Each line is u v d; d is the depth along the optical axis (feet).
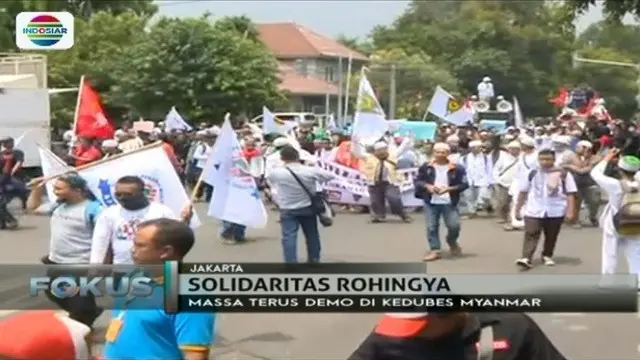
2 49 157.89
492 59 304.50
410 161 65.36
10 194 56.54
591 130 80.43
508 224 56.49
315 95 283.38
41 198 37.04
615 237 31.63
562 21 74.28
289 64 316.40
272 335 26.13
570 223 54.75
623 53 318.86
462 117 99.14
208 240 49.52
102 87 158.40
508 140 68.85
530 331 11.19
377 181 58.49
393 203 58.70
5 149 57.26
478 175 61.52
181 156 80.74
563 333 26.40
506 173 57.72
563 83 314.76
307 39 319.68
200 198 73.05
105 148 59.47
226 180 45.78
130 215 22.33
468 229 54.44
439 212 42.93
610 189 31.53
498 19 319.06
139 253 12.15
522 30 315.17
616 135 75.61
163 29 152.46
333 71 318.24
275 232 53.01
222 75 150.92
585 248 46.14
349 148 64.85
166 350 11.66
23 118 79.15
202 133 76.18
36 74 91.30
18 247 47.62
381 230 54.39
